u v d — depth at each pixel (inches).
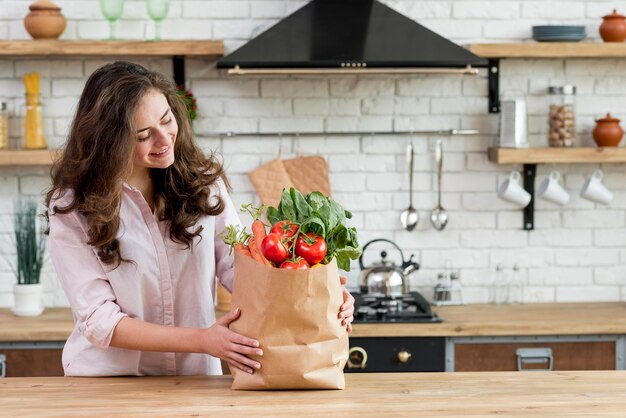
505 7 179.5
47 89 176.6
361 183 180.5
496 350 162.1
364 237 181.2
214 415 82.0
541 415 82.4
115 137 90.7
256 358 88.0
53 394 89.8
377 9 167.8
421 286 182.2
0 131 170.4
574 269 183.3
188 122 99.2
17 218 176.1
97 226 94.0
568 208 183.0
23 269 169.2
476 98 180.5
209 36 177.8
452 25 179.3
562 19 180.1
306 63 157.2
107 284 98.6
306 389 90.3
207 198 100.7
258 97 178.5
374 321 159.0
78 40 167.6
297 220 88.0
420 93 179.9
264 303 86.0
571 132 175.6
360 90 179.3
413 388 91.2
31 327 159.3
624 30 173.3
